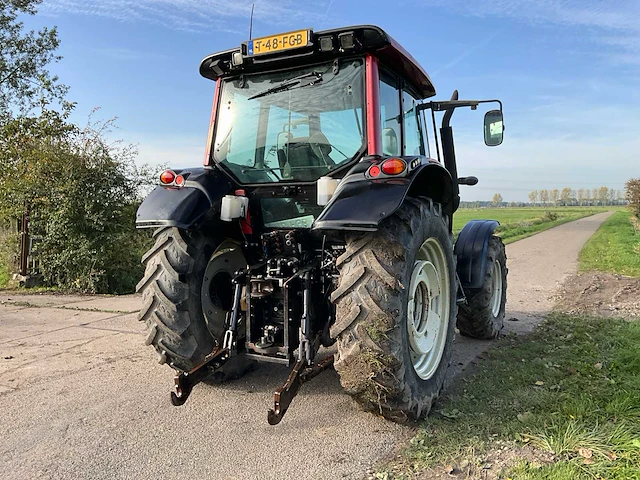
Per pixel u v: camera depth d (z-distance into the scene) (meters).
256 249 3.65
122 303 7.96
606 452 2.60
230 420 3.15
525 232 28.92
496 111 4.33
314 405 3.38
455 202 4.53
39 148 9.72
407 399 2.88
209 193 3.38
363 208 2.68
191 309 3.35
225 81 3.71
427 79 3.86
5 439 2.89
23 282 9.63
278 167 3.47
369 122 3.18
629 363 4.05
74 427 3.06
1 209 9.83
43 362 4.45
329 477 2.47
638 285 8.77
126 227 9.77
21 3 15.91
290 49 3.20
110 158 9.76
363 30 3.03
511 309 6.90
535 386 3.67
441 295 3.58
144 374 4.09
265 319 3.31
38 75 15.71
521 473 2.41
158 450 2.76
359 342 2.74
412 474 2.48
